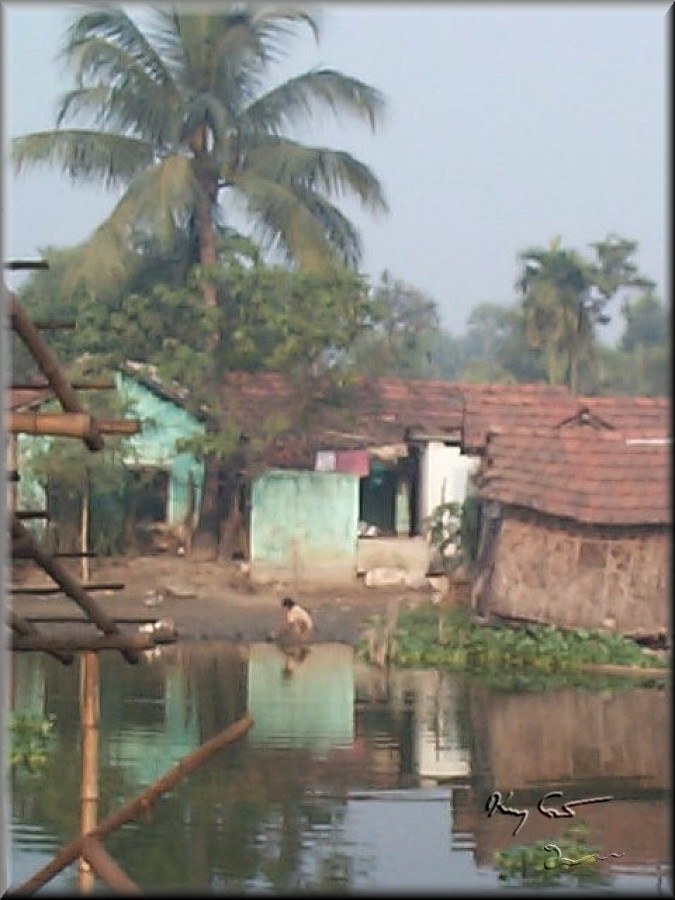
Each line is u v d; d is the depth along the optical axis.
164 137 36.00
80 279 35.00
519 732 19.23
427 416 37.44
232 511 35.16
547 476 26.88
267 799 15.39
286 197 35.34
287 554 34.50
